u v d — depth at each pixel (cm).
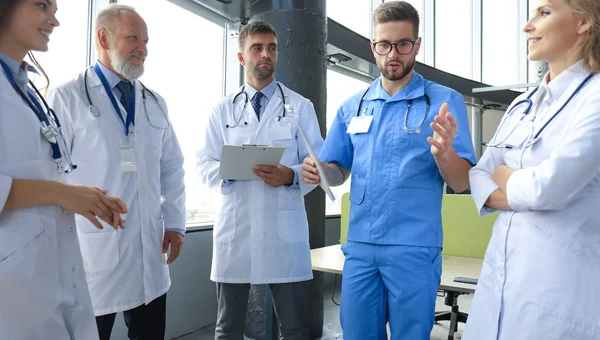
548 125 103
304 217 203
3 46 106
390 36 145
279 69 303
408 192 146
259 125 200
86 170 160
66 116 160
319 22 311
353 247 154
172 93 315
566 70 103
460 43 750
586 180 93
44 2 108
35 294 102
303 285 199
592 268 93
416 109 150
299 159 205
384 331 154
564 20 98
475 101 732
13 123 102
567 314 92
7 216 101
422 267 143
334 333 328
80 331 116
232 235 194
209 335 312
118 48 164
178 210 186
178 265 306
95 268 158
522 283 99
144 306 172
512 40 784
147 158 172
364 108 162
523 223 103
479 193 113
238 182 196
